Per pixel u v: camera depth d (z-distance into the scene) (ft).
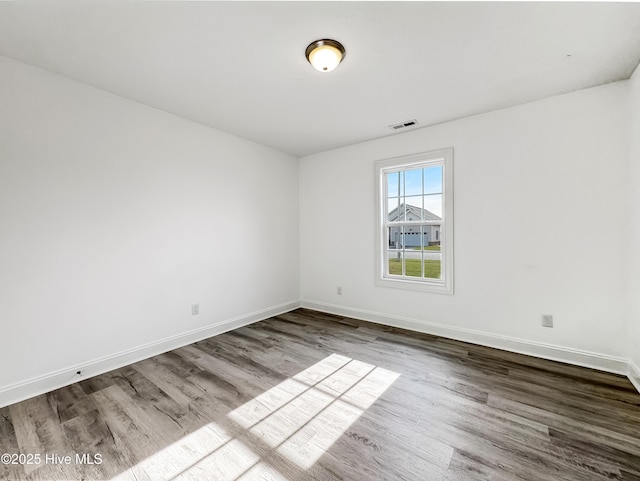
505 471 4.39
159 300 8.87
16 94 6.32
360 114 9.23
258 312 12.15
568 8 4.85
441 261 10.28
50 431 5.35
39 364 6.63
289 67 6.64
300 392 6.64
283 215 13.41
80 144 7.25
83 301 7.32
